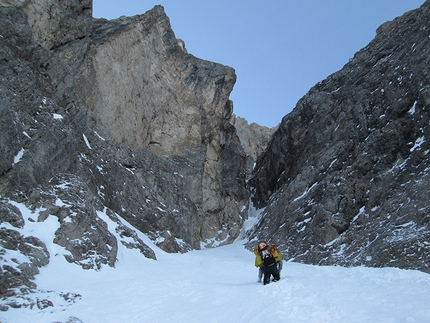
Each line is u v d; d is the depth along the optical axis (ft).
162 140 112.16
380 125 85.20
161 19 120.37
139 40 108.06
